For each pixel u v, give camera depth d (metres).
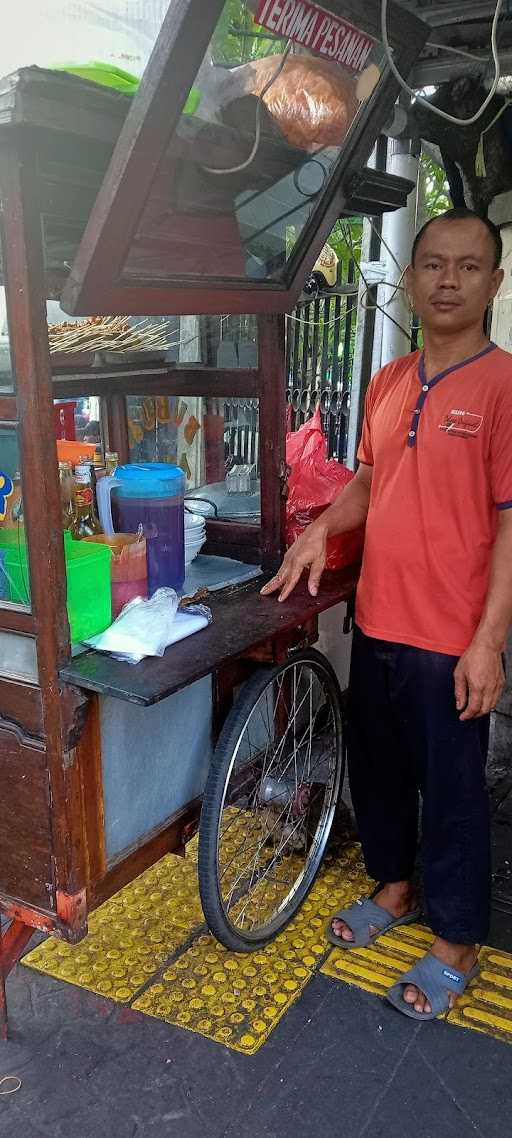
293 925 2.29
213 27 1.17
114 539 1.86
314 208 1.79
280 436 2.20
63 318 2.66
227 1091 1.78
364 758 2.17
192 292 1.61
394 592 1.96
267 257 1.84
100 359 2.23
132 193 1.29
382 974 2.12
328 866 2.55
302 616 1.96
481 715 1.88
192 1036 1.91
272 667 2.11
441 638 1.90
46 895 1.73
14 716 1.65
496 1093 1.79
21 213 1.33
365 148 1.76
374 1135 1.69
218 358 2.29
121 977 2.08
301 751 2.89
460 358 1.87
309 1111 1.74
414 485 1.90
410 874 2.29
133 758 1.83
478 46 2.71
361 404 3.73
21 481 1.49
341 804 2.74
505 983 2.09
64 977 2.08
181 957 2.16
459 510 1.85
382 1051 1.89
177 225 1.53
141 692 1.49
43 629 1.55
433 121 2.94
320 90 1.55
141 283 1.47
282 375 2.16
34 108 1.20
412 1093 1.78
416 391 1.91
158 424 2.55
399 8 1.59
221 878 2.45
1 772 1.71
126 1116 1.71
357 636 2.11
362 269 3.47
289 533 2.50
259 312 1.88
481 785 1.98
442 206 5.46
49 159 1.34
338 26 1.50
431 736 1.95
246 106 1.48
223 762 1.94
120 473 1.99
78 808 1.67
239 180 1.58
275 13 1.38
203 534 2.30
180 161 1.43
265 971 2.12
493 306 3.15
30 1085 1.78
